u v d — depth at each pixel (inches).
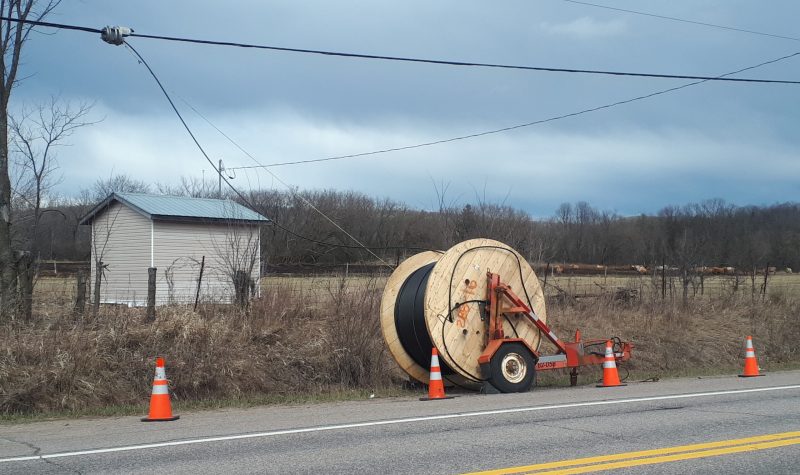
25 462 302.2
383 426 369.4
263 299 652.1
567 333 780.6
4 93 616.1
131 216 1005.8
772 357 826.2
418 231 1685.5
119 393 496.4
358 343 593.3
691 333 839.1
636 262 2472.9
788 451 300.4
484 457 294.7
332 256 1750.7
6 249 592.1
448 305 514.9
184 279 975.6
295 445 325.4
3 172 608.1
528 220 1230.3
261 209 1512.1
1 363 476.4
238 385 535.2
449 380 565.6
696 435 335.9
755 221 2600.9
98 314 562.9
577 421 377.1
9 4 614.5
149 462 297.0
